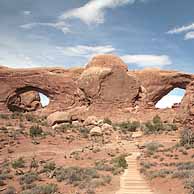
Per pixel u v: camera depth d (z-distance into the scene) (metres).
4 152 38.22
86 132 52.72
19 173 26.22
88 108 74.81
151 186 20.45
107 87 75.81
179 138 46.22
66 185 20.94
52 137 46.94
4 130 49.09
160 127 55.78
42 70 87.12
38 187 19.58
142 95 78.62
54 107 84.44
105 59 78.81
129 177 24.23
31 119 63.94
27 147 40.66
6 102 83.81
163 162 30.55
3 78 84.94
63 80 85.81
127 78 76.94
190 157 31.47
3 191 19.81
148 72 94.75
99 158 35.22
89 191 18.11
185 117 47.69
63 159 34.44
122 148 42.22
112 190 19.09
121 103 75.50
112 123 65.00
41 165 30.91
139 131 57.03
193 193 16.36
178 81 94.00
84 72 78.44
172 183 20.02
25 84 85.62
